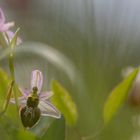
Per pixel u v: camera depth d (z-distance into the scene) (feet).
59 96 1.06
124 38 2.13
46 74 1.78
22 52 1.82
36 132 1.02
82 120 1.67
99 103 1.74
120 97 1.07
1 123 0.92
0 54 1.07
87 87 1.81
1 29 0.94
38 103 0.92
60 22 2.15
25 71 1.86
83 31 2.06
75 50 2.00
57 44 2.06
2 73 0.97
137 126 1.62
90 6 2.05
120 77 1.96
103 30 2.06
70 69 1.70
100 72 1.90
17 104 0.94
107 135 1.65
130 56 2.12
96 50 1.99
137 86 1.57
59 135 0.92
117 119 1.66
